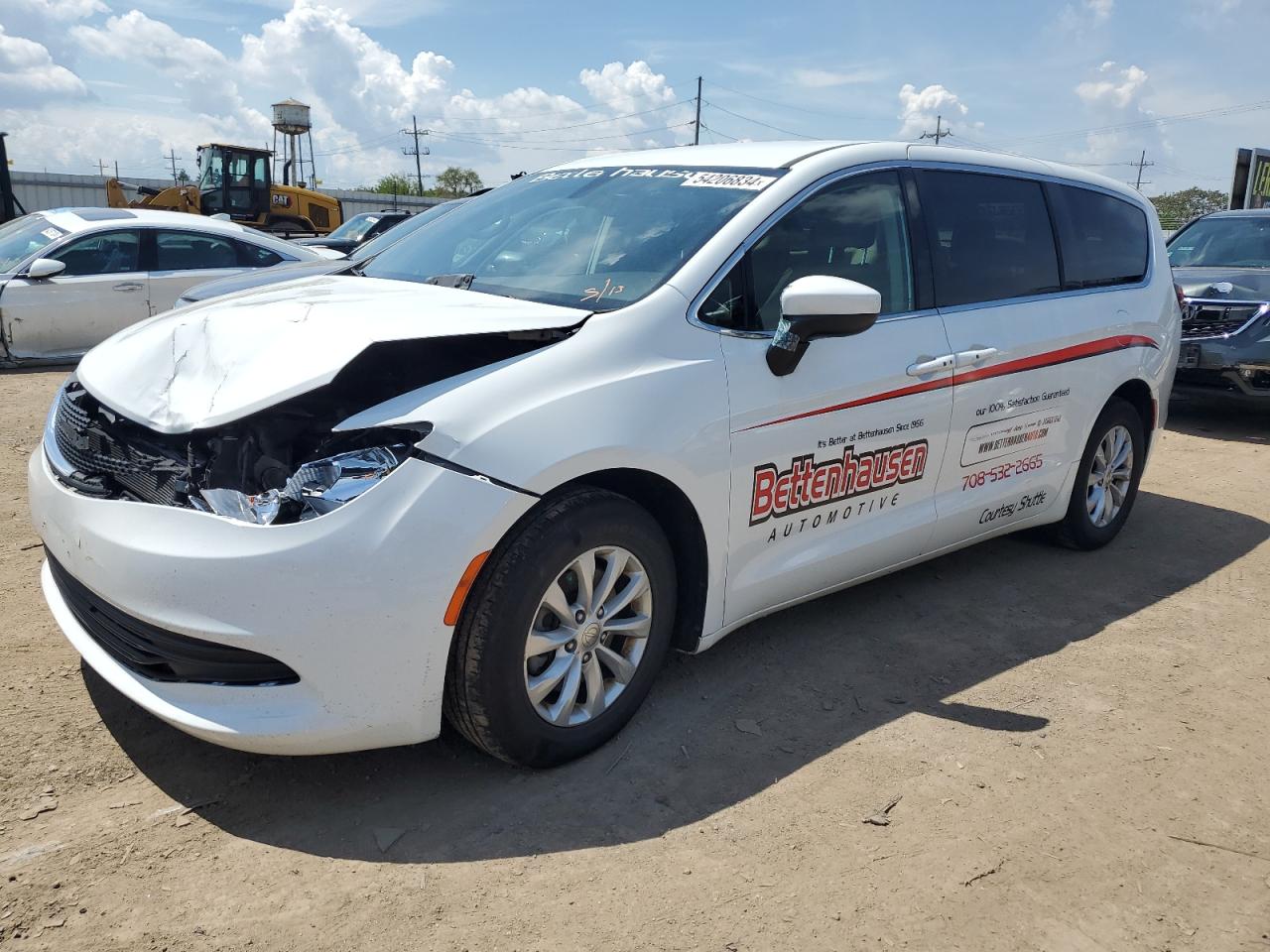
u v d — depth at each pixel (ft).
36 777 9.02
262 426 8.72
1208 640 13.48
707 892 7.93
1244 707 11.55
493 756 9.33
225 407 8.52
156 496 8.61
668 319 10.03
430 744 9.95
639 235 11.21
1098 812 9.31
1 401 25.96
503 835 8.55
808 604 14.03
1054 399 14.46
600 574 9.59
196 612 8.01
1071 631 13.60
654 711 10.80
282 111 140.15
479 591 8.57
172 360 9.53
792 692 11.41
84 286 31.09
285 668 8.19
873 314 10.23
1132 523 18.84
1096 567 16.19
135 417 8.91
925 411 12.30
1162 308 16.75
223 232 33.58
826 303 9.98
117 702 10.43
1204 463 24.31
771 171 11.67
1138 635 13.56
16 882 7.67
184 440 8.92
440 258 12.73
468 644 8.61
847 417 11.35
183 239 32.91
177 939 7.18
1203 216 32.91
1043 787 9.68
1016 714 11.16
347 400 9.13
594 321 9.77
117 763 9.36
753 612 11.18
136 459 8.99
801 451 10.93
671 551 10.03
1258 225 30.94
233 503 8.23
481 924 7.47
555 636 9.17
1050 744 10.53
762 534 10.83
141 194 82.53
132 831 8.38
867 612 13.87
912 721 10.88
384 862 8.14
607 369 9.46
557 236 11.90
